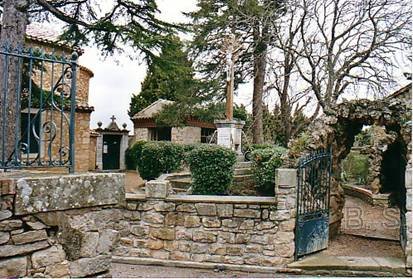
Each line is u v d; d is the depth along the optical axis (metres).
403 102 8.47
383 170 13.62
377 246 8.72
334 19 14.15
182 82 18.91
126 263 7.85
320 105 14.30
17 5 7.98
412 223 7.16
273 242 7.52
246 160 12.91
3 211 2.80
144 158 12.14
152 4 9.71
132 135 25.61
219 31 17.83
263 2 15.92
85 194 3.24
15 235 2.85
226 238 7.66
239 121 12.55
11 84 7.07
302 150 8.55
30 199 2.92
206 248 7.70
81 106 16.42
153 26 10.27
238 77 18.27
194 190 9.27
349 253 8.19
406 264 7.26
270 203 7.56
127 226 8.00
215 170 9.11
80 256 3.20
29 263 2.92
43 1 8.80
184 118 20.27
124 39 9.63
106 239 3.39
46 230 3.03
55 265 3.04
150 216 7.91
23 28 8.09
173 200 7.83
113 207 3.47
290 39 14.46
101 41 10.08
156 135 24.30
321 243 8.34
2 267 2.78
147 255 7.89
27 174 3.19
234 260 7.60
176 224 7.82
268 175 9.33
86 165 16.67
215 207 7.71
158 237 7.86
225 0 18.16
